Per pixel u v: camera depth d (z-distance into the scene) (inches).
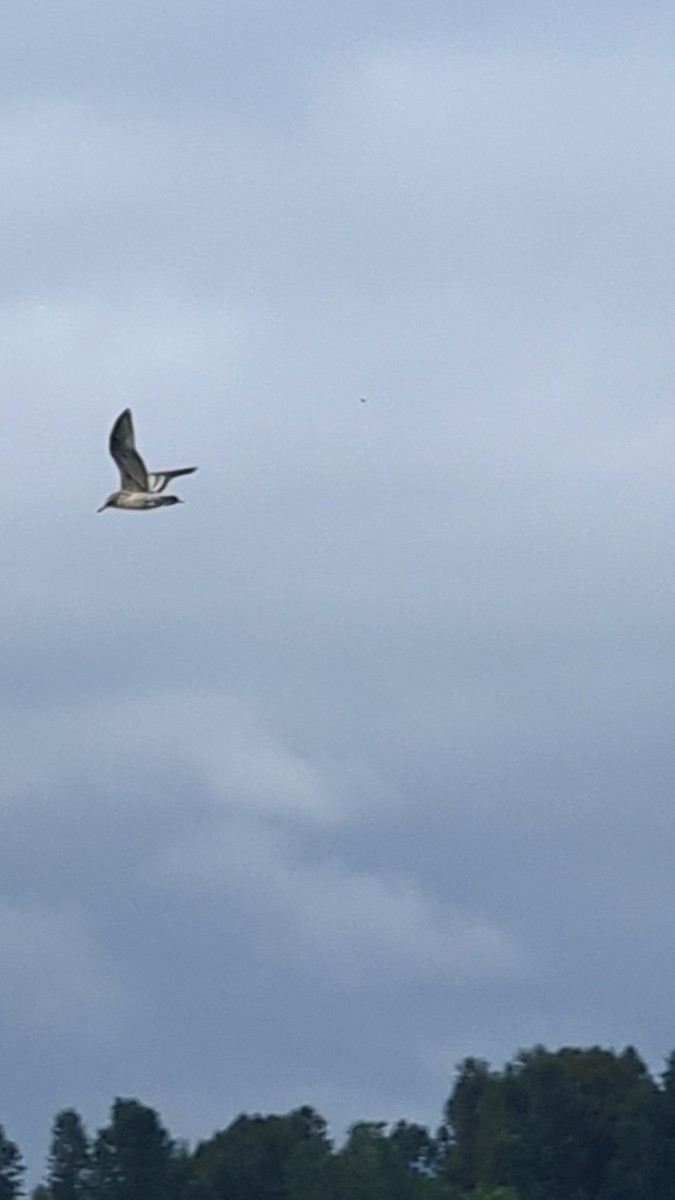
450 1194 3563.0
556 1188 3922.2
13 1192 3575.3
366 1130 3563.0
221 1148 3531.0
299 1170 3442.4
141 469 1440.7
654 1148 3961.6
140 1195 3452.3
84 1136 3558.1
